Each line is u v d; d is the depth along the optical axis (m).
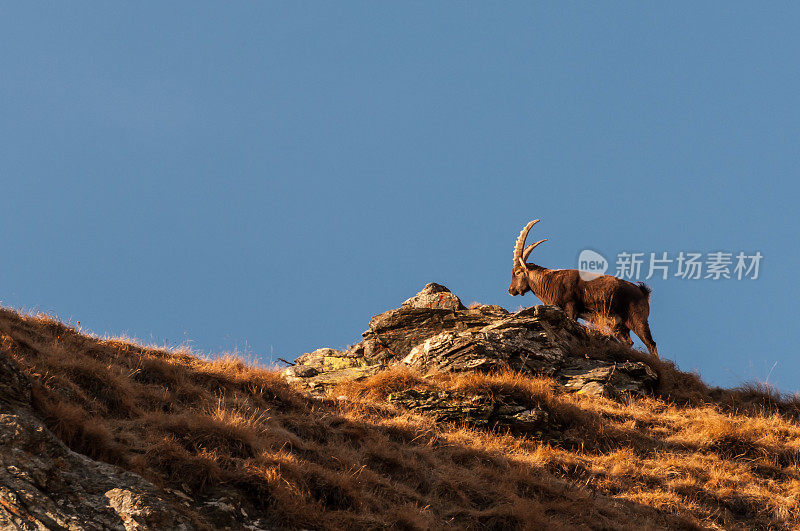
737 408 63.38
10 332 37.81
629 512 39.94
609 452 49.47
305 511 28.53
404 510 32.31
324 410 47.25
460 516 34.53
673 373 69.50
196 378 44.59
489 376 55.53
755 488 45.44
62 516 22.23
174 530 24.06
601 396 58.75
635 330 75.38
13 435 24.42
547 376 62.56
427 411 50.91
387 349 71.38
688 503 42.56
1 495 21.83
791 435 54.44
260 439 33.75
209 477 28.44
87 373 35.50
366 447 39.91
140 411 34.97
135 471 27.06
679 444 51.44
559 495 39.59
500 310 77.50
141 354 47.56
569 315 78.12
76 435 27.50
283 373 68.56
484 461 42.97
